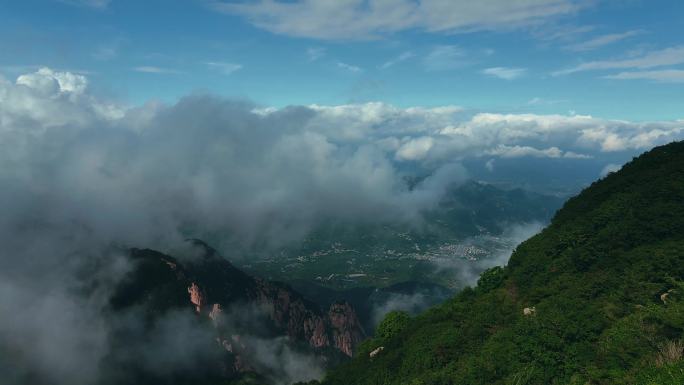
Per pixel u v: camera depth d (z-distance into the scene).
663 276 65.25
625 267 73.31
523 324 65.88
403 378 80.62
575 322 61.66
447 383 65.19
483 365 62.44
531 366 57.34
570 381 52.94
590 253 82.56
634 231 80.50
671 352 47.28
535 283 87.06
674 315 52.59
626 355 51.16
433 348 81.94
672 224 77.19
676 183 89.12
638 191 93.56
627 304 63.31
